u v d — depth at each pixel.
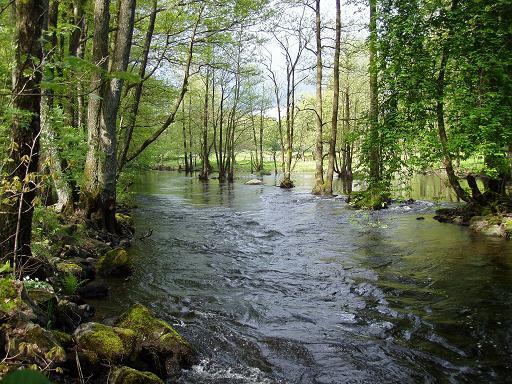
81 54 16.33
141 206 23.72
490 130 11.94
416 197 26.75
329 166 28.80
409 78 13.02
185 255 12.08
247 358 6.03
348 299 8.42
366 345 6.43
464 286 8.88
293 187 37.19
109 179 13.20
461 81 13.17
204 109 49.34
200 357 5.97
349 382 5.43
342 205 23.22
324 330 6.98
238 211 21.53
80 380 4.53
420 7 13.34
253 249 12.90
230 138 55.88
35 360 4.27
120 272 9.73
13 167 5.71
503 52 12.35
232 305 8.09
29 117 5.56
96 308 7.48
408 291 8.73
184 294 8.67
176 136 60.91
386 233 14.96
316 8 27.91
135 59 20.12
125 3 12.77
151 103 24.77
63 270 8.20
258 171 60.84
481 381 5.41
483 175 18.34
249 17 19.52
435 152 13.19
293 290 9.02
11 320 4.57
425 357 6.04
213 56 23.20
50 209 9.17
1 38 5.55
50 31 5.32
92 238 11.77
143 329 5.86
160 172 66.12
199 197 28.89
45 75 4.08
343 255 11.97
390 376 5.57
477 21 12.91
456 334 6.72
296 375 5.59
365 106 43.84
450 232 14.62
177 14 18.25
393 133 12.88
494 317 7.29
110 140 13.09
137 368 5.28
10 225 5.96
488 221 14.74
